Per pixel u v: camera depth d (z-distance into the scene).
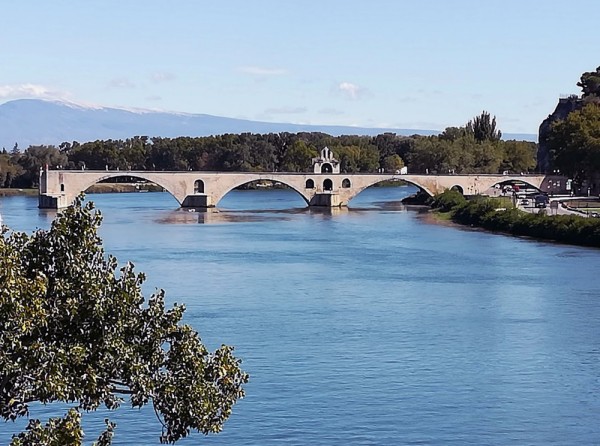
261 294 111.19
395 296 110.31
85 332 37.06
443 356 81.56
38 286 35.47
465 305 104.44
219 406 38.72
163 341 39.09
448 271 130.12
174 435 38.12
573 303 105.19
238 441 61.62
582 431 63.72
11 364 34.97
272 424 64.56
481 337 88.62
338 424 64.62
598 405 68.88
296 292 112.88
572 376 75.75
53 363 35.09
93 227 39.31
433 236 180.62
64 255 38.44
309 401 69.19
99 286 37.44
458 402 69.25
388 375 75.88
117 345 37.06
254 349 83.69
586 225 163.38
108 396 37.56
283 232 191.38
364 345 85.38
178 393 37.75
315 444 61.25
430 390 72.00
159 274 126.88
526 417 66.25
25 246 38.78
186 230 195.12
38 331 35.72
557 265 134.88
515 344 86.00
